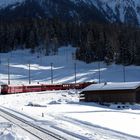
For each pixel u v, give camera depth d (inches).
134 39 7303.2
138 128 1139.9
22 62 7194.9
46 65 6929.1
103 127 1149.1
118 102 2513.5
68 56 7819.9
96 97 2637.8
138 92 2475.4
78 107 2123.5
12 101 2598.4
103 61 7126.0
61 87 3993.6
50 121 1321.4
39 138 932.6
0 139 836.0
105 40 7386.8
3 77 5467.5
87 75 5738.2
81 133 1002.1
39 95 3221.0
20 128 1123.9
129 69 6432.1
